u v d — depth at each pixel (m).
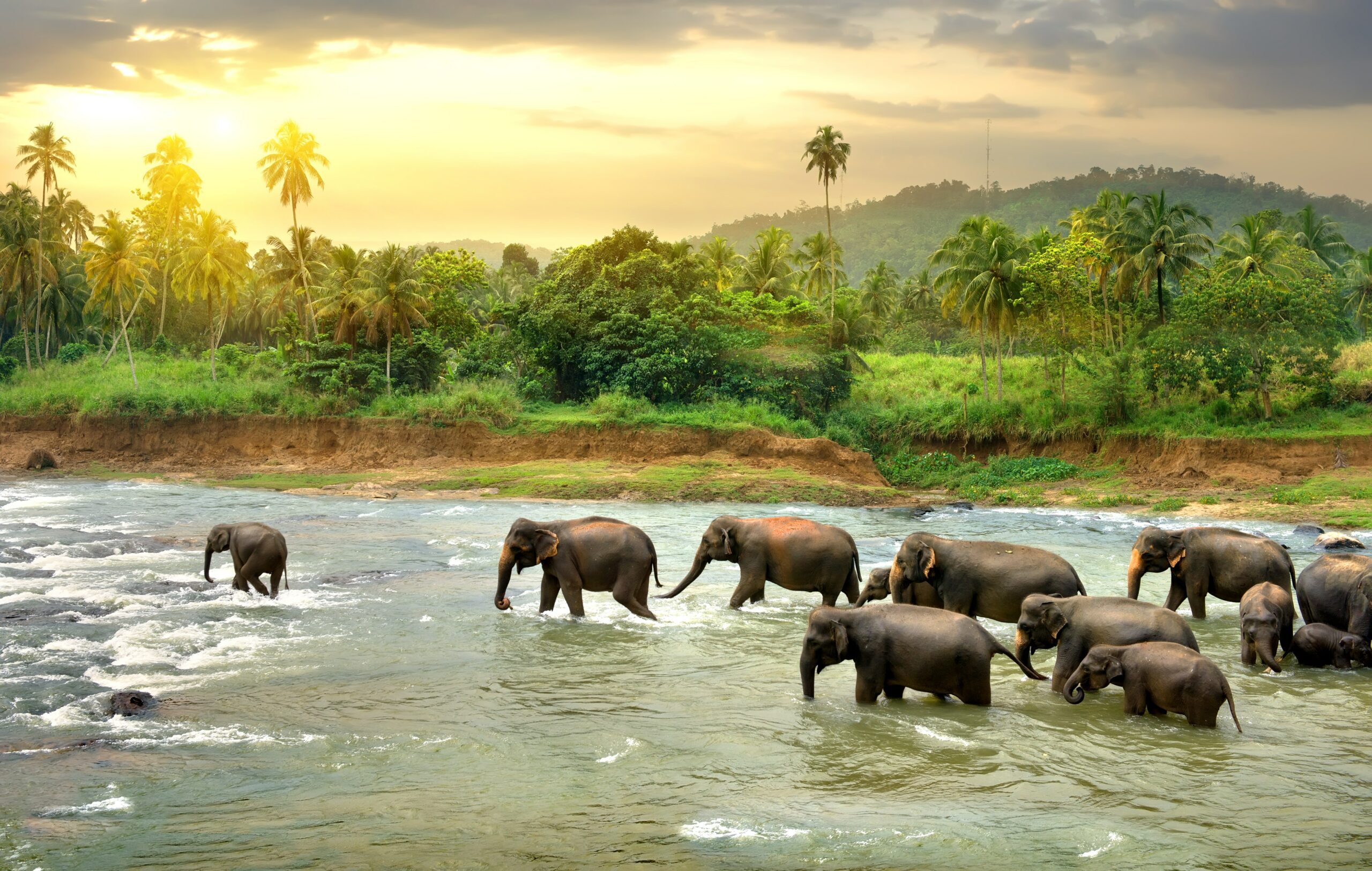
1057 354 55.22
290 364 58.72
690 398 54.59
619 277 58.31
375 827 8.38
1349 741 10.41
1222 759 9.87
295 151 64.44
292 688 12.55
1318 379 46.09
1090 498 41.62
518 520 16.95
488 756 10.13
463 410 49.66
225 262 62.56
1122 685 11.36
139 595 17.92
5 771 9.63
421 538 27.09
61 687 12.34
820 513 37.22
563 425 48.38
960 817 8.50
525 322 57.19
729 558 17.27
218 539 18.53
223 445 52.41
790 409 54.62
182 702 11.96
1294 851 7.77
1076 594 13.81
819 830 8.23
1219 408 47.31
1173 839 8.01
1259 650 13.20
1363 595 13.76
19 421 55.09
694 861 7.68
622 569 16.44
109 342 84.19
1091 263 52.88
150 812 8.67
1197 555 16.12
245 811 8.70
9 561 21.52
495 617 16.66
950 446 53.25
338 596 18.45
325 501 38.94
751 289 73.06
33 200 81.56
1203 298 46.75
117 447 53.09
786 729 10.88
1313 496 37.50
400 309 54.75
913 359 67.94
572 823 8.45
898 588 14.51
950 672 11.32
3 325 89.56
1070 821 8.38
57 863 7.62
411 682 12.86
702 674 13.20
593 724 11.15
